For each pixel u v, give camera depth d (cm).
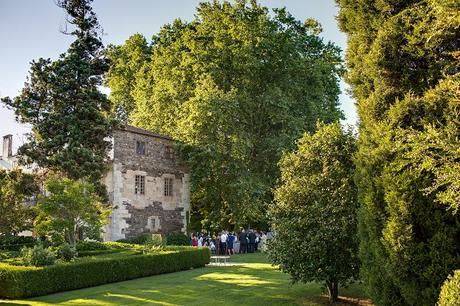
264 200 3334
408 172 895
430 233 878
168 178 3531
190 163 3419
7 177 2542
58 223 2070
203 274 2134
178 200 3581
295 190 1362
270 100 3297
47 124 2758
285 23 3722
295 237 1304
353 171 1303
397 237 887
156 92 3712
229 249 3170
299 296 1466
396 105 956
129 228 3188
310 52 3878
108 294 1630
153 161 3431
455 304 666
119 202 3138
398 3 1052
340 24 1203
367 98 1073
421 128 938
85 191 2334
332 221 1260
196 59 3516
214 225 3506
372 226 971
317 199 1334
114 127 2955
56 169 2667
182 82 3641
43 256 1767
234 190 3278
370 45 1095
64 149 2703
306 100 3566
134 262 2053
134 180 3272
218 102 3206
